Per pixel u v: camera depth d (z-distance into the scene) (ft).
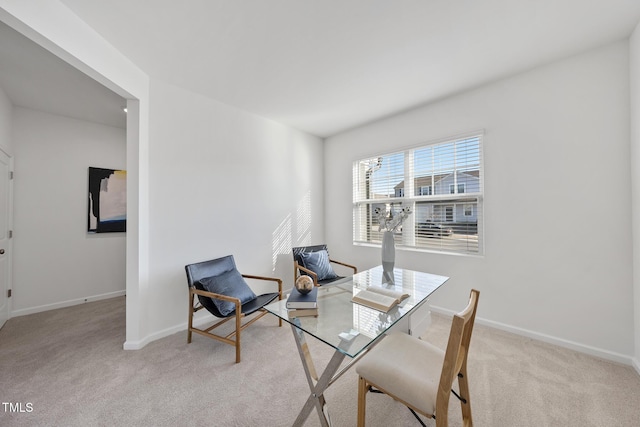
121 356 6.50
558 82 6.79
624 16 5.25
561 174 6.79
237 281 7.86
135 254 6.88
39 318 8.96
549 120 6.93
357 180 11.87
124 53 6.31
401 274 7.28
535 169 7.15
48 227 9.89
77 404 4.88
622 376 5.57
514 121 7.46
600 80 6.25
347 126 11.51
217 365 6.14
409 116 9.81
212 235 8.76
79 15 5.07
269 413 4.70
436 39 5.91
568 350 6.63
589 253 6.45
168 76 7.38
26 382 5.51
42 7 4.41
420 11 5.08
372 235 11.43
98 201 11.03
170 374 5.79
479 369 5.88
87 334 7.71
